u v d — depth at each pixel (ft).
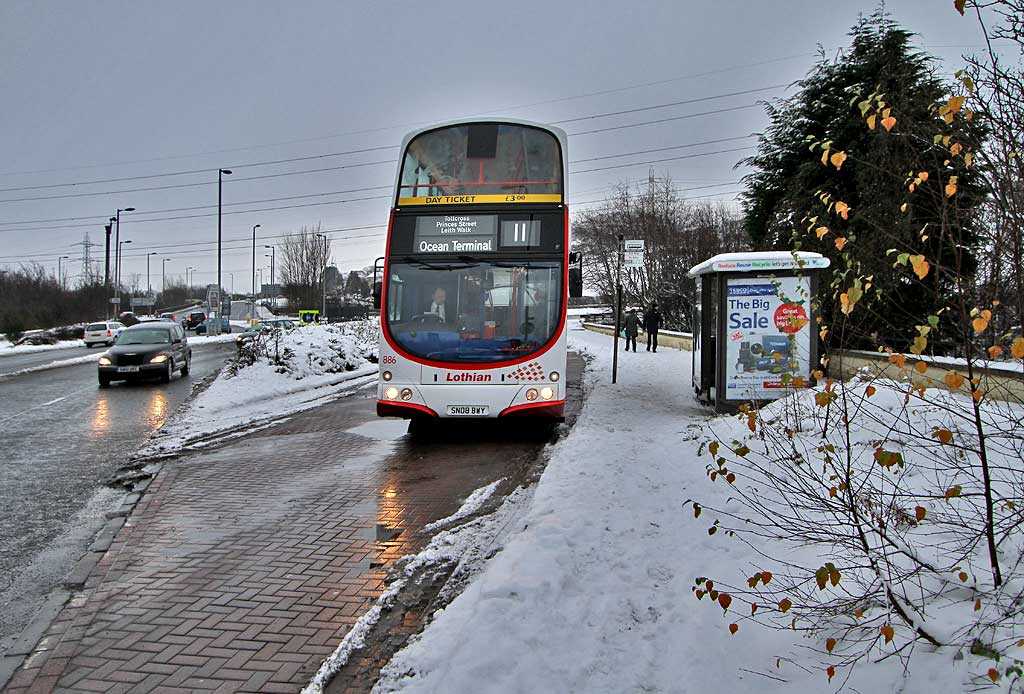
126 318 216.95
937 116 11.98
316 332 84.64
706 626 13.32
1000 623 10.46
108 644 14.80
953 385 11.29
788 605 11.55
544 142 36.01
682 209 148.15
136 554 20.47
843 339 13.98
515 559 16.29
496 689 11.44
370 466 31.50
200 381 70.54
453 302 34.91
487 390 34.24
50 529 23.50
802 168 51.47
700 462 26.00
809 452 20.15
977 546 13.07
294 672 13.48
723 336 36.19
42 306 184.75
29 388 67.10
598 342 124.98
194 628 15.47
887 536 12.32
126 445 38.27
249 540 21.48
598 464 25.79
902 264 11.83
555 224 35.27
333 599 16.92
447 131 36.04
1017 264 10.80
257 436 40.01
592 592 15.17
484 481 28.09
